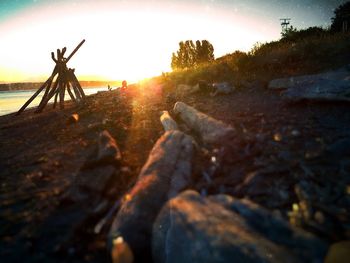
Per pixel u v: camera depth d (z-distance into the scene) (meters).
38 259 2.59
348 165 3.14
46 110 12.24
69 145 5.86
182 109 6.78
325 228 2.27
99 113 8.71
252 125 5.20
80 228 3.00
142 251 2.73
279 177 3.18
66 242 2.79
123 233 2.72
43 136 6.98
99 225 3.08
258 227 2.22
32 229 3.03
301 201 2.67
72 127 7.38
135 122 7.02
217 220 2.31
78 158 5.05
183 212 2.55
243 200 2.60
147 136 5.82
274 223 2.19
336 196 2.64
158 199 3.17
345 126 4.37
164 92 11.72
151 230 2.85
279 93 7.24
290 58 9.95
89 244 2.82
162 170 3.64
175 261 2.37
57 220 3.17
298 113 5.43
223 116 6.19
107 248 2.70
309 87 6.16
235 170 3.60
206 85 9.46
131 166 4.50
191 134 5.43
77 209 3.37
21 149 6.10
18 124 9.09
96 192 3.63
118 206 3.42
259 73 10.05
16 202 3.63
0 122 10.68
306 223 2.37
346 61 8.34
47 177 4.35
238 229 2.15
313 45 10.07
